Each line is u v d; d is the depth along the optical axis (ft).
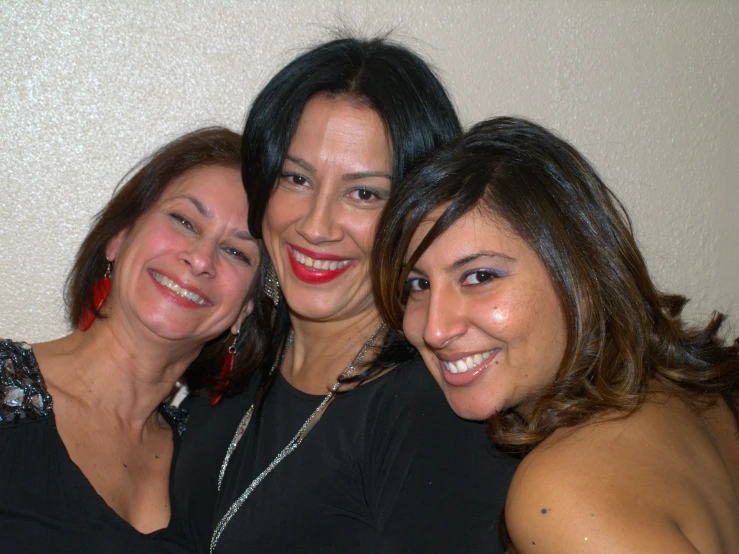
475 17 7.14
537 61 7.30
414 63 4.52
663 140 7.66
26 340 7.03
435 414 4.28
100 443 5.23
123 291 5.21
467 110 7.20
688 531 2.82
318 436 4.67
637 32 7.50
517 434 3.62
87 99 6.87
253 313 5.45
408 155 4.41
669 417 3.39
